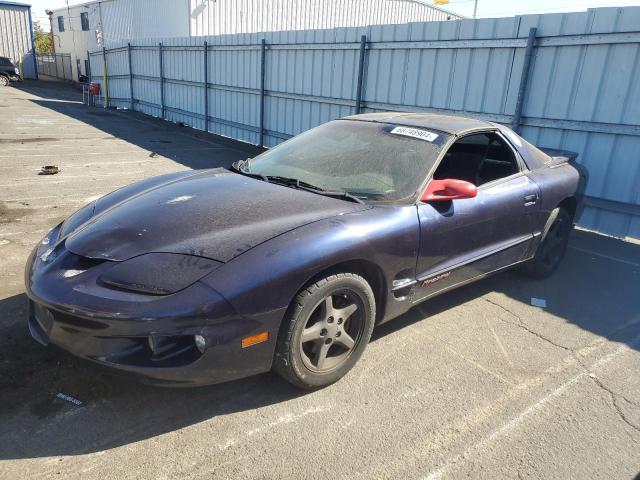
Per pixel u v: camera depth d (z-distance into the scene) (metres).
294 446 2.34
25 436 2.31
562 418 2.63
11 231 5.28
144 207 2.92
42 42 62.38
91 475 2.11
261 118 12.02
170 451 2.27
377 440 2.41
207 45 14.02
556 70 6.23
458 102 7.46
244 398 2.68
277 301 2.37
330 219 2.73
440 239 3.16
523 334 3.55
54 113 18.34
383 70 8.57
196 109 15.49
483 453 2.36
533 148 4.32
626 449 2.43
